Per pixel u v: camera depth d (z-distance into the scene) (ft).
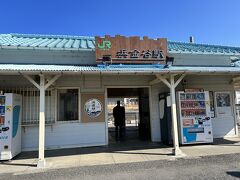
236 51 35.32
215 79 33.37
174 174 16.61
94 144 28.71
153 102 31.30
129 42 28.32
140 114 39.96
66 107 28.89
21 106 26.25
